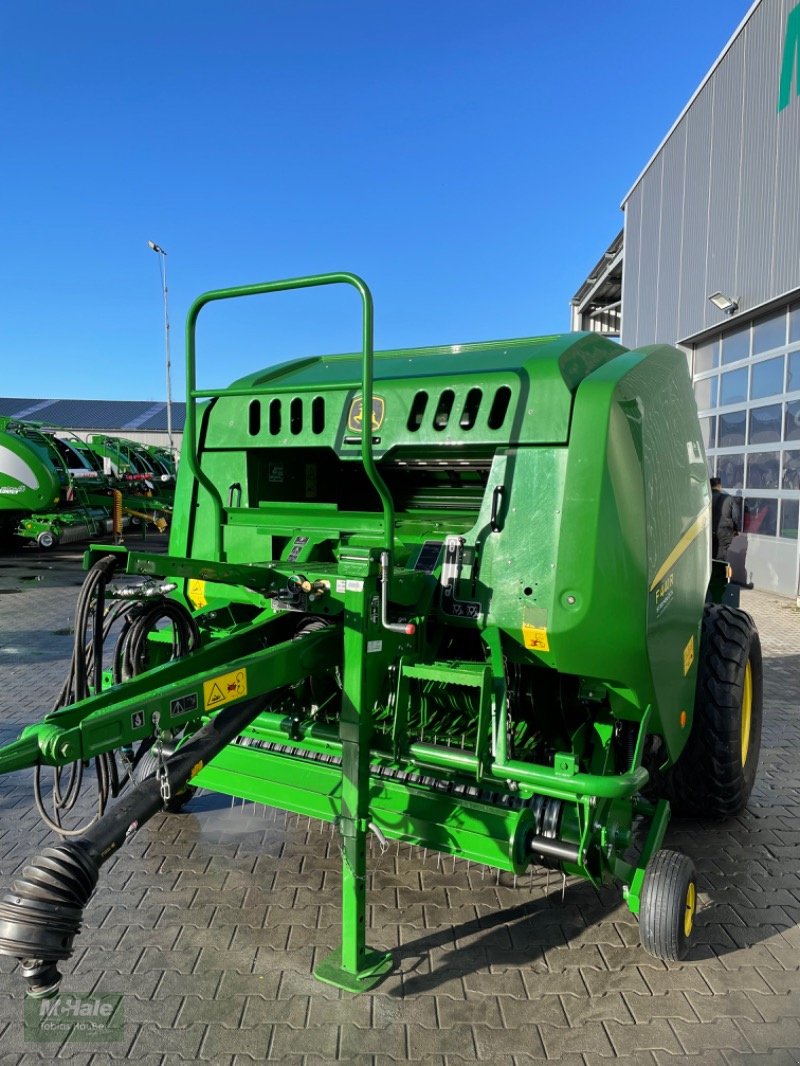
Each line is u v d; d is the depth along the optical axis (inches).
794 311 443.5
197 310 112.3
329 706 141.7
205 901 128.5
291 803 120.2
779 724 229.3
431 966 111.9
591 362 118.6
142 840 150.1
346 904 106.8
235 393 113.2
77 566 569.9
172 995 104.8
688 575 128.5
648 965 113.6
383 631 104.5
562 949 116.9
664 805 120.6
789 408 447.5
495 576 108.5
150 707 81.1
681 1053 96.0
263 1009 102.3
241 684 92.5
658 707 115.3
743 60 473.7
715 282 514.0
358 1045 96.1
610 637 102.7
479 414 112.0
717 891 136.3
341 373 135.0
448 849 108.7
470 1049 95.9
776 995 107.5
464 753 108.6
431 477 157.0
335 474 164.6
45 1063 92.6
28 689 246.2
